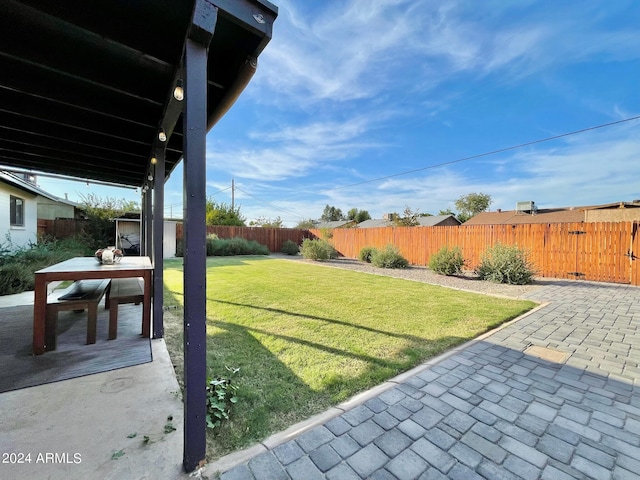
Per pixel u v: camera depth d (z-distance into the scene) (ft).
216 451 5.05
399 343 10.14
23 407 6.21
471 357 9.14
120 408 6.24
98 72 6.86
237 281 22.65
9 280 17.08
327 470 4.66
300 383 7.39
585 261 24.35
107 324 11.95
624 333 11.37
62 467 4.59
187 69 4.76
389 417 6.08
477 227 30.89
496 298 17.39
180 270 28.60
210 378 7.30
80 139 11.10
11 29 5.72
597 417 6.17
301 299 16.70
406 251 38.06
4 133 10.64
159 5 5.19
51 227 36.40
